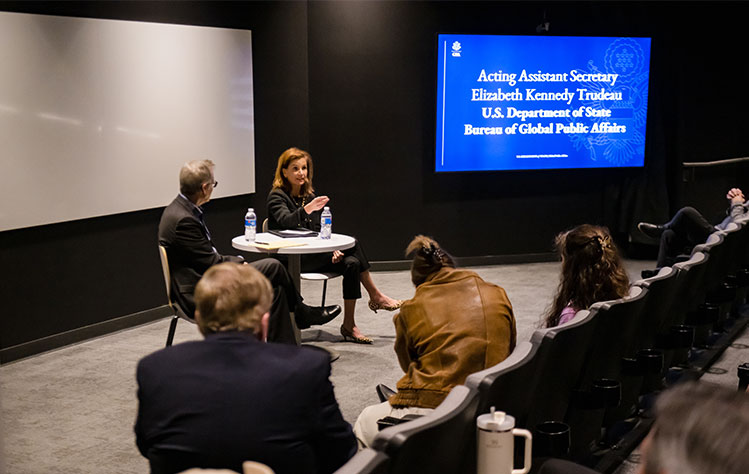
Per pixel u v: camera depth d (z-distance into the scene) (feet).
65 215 16.26
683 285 12.64
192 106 19.25
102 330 17.35
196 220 13.82
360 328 17.49
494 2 23.70
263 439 5.64
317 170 23.04
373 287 16.61
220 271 6.41
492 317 8.52
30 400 13.07
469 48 23.22
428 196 24.16
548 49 23.80
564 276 10.25
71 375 14.47
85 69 16.48
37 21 15.39
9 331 15.40
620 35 24.22
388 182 23.73
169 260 13.82
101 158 16.98
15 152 15.14
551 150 24.40
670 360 12.44
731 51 25.85
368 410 8.89
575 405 8.94
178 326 18.24
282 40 21.75
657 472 2.20
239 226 21.48
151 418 5.80
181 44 18.79
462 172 24.09
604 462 9.91
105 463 10.61
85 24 16.39
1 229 14.97
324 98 22.74
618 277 10.02
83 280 16.94
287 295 14.32
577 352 8.38
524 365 6.65
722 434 2.12
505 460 5.46
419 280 9.23
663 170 25.46
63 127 16.08
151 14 18.10
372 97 23.16
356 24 22.66
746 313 18.16
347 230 23.61
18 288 15.56
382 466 4.39
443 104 23.35
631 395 10.59
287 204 16.43
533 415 7.75
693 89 25.80
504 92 23.71
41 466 10.46
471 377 6.21
